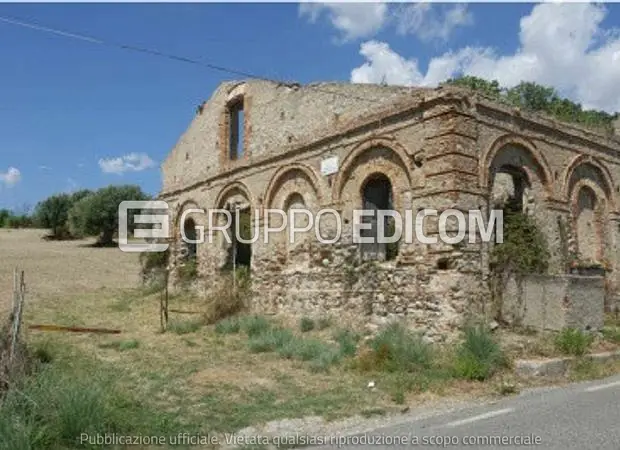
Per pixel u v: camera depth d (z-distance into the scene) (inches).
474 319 544.7
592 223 727.7
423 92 584.7
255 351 558.6
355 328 639.1
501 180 685.9
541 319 540.4
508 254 586.6
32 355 463.8
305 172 737.0
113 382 418.9
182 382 436.5
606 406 348.8
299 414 358.0
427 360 478.6
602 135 737.0
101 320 768.9
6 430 269.7
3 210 2910.9
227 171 891.4
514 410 351.9
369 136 645.3
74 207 2070.6
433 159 569.9
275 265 776.3
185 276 978.1
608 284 722.8
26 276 1227.2
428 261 570.9
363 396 398.9
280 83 817.5
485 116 590.6
